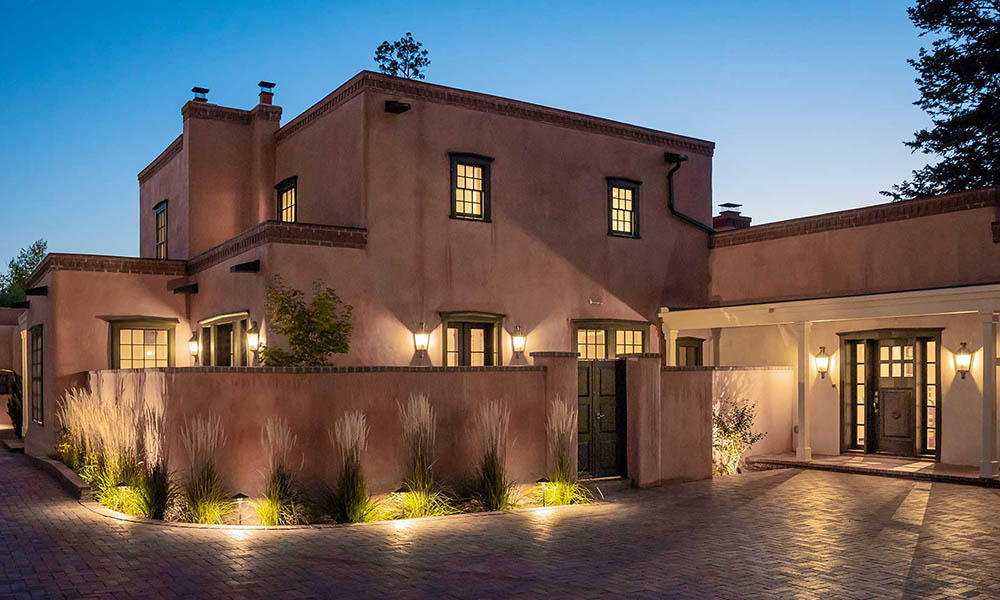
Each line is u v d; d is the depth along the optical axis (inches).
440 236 634.2
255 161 753.6
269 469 394.9
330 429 411.5
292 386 406.9
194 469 383.6
